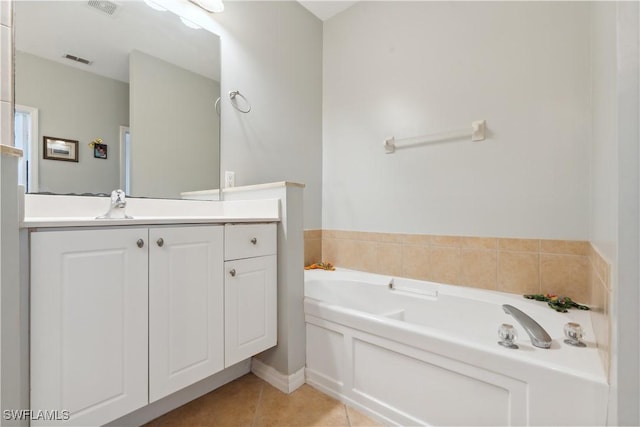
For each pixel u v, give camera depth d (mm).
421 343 1111
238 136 1935
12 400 749
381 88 2225
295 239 1518
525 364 890
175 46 1638
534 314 1415
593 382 783
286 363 1460
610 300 775
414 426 1136
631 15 693
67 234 855
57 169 1233
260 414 1285
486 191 1748
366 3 2322
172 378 1084
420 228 2012
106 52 1389
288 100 2289
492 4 1731
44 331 813
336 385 1396
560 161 1527
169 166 1586
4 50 1128
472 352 992
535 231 1597
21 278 782
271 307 1455
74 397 862
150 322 1029
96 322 908
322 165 2574
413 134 2049
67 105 1269
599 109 1117
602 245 982
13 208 753
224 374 1524
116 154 1400
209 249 1205
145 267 1019
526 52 1622
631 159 689
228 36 1895
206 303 1192
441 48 1925
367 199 2293
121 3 1451
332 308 1415
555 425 840
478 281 1772
